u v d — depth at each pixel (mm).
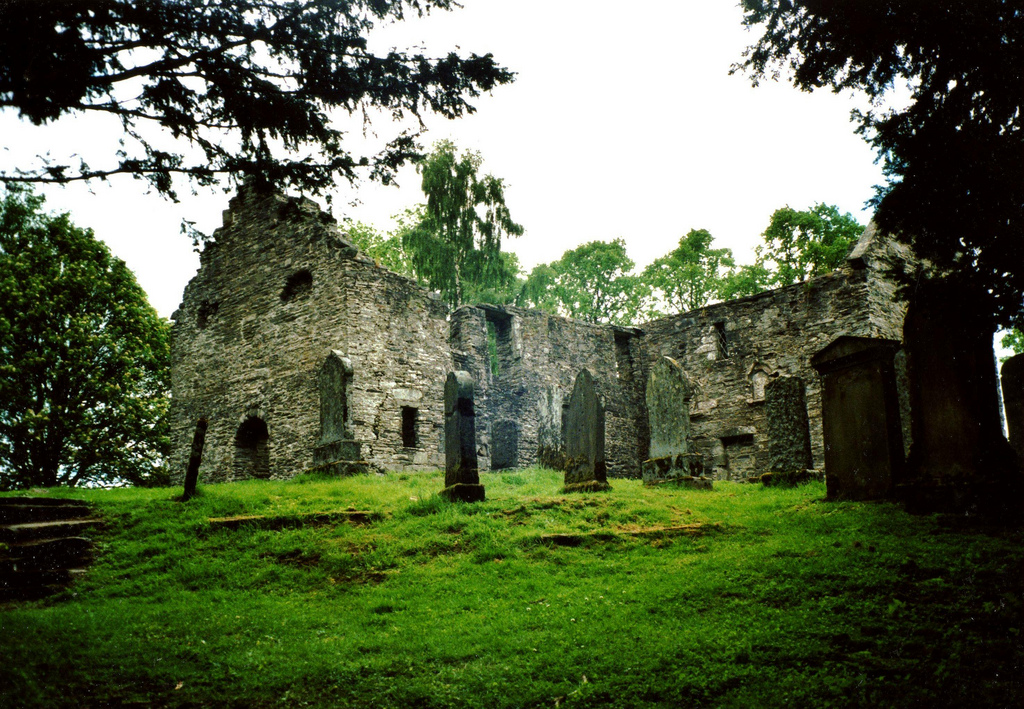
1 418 23922
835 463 10898
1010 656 5336
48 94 6473
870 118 8242
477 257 29969
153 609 7801
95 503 11547
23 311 24625
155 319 27703
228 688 5820
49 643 6555
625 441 25531
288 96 7723
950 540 7766
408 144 8398
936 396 9203
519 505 11102
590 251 41406
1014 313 8305
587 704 5297
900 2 7199
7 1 5879
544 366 23781
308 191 8445
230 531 10523
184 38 7133
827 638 5953
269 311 21031
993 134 7316
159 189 7832
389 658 6277
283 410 19875
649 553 9141
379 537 10023
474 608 7539
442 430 20391
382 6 7629
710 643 6051
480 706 5359
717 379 23797
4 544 9070
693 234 38688
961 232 7844
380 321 19734
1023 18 6879
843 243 30094
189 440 22406
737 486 14898
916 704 4887
